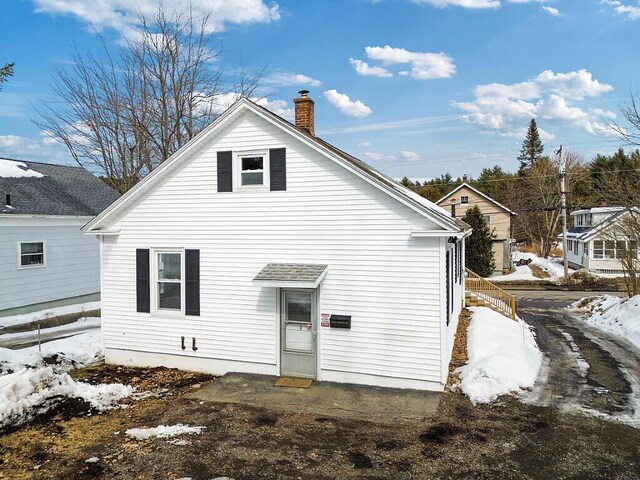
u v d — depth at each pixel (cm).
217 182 1148
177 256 1205
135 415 874
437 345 982
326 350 1063
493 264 3559
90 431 797
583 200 5344
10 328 1594
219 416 866
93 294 2127
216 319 1158
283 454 711
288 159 1087
